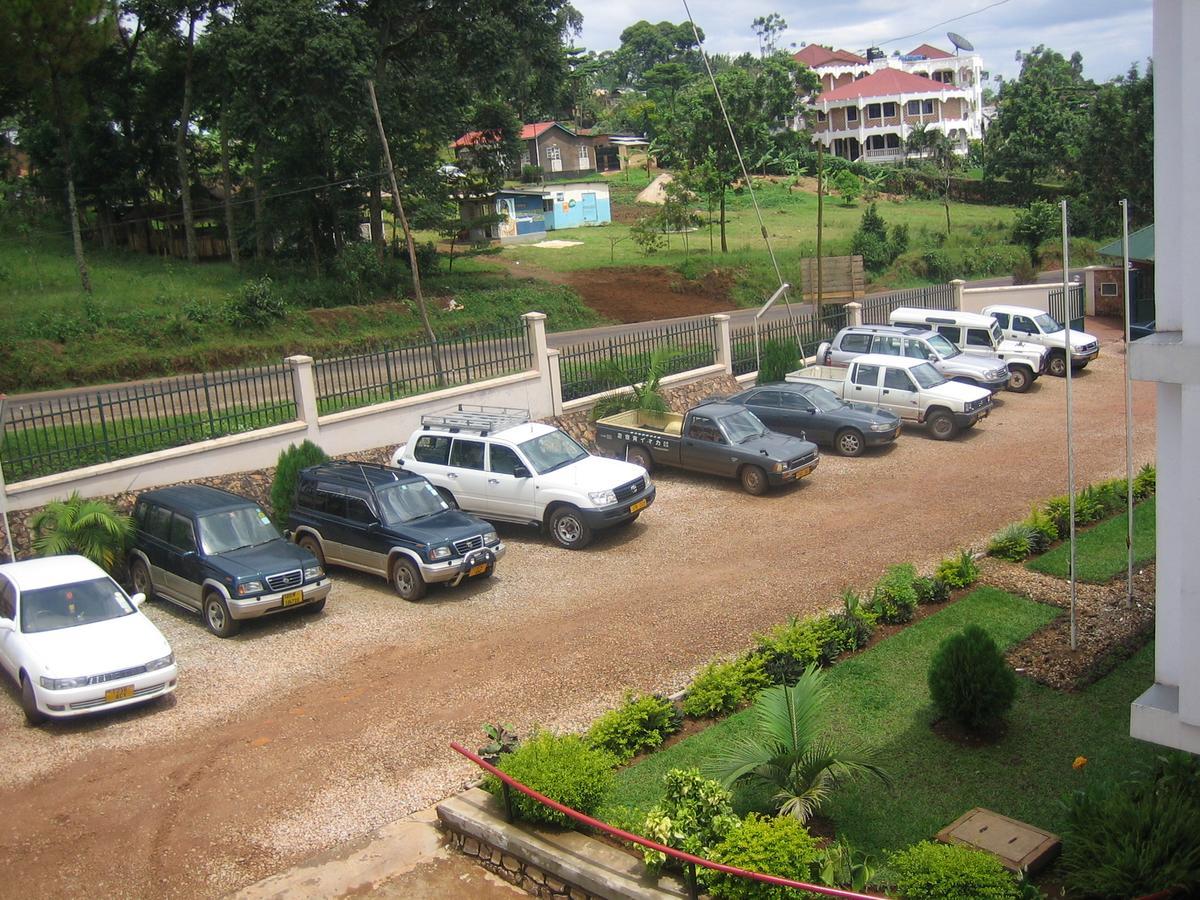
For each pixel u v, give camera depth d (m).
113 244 46.12
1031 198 72.88
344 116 38.59
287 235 44.94
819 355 26.56
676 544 16.42
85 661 11.00
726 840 7.25
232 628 13.38
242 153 49.09
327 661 12.52
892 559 14.80
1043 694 10.27
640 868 7.61
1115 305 35.25
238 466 17.42
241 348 34.25
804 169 82.75
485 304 43.59
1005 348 26.56
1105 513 16.16
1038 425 22.75
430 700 11.23
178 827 8.98
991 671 9.34
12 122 46.12
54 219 46.28
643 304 47.16
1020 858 7.32
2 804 9.45
